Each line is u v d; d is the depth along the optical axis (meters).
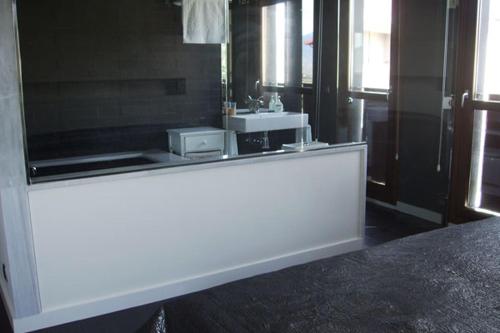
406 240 2.00
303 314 1.43
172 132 2.81
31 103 2.40
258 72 3.09
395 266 1.74
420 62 3.97
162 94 2.76
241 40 3.01
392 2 3.83
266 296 1.55
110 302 2.70
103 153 2.62
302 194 3.27
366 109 3.72
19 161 2.39
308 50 3.31
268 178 3.11
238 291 1.60
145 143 2.73
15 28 2.31
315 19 3.34
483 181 3.81
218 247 3.00
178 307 1.57
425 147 4.02
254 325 1.39
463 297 1.51
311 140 3.35
